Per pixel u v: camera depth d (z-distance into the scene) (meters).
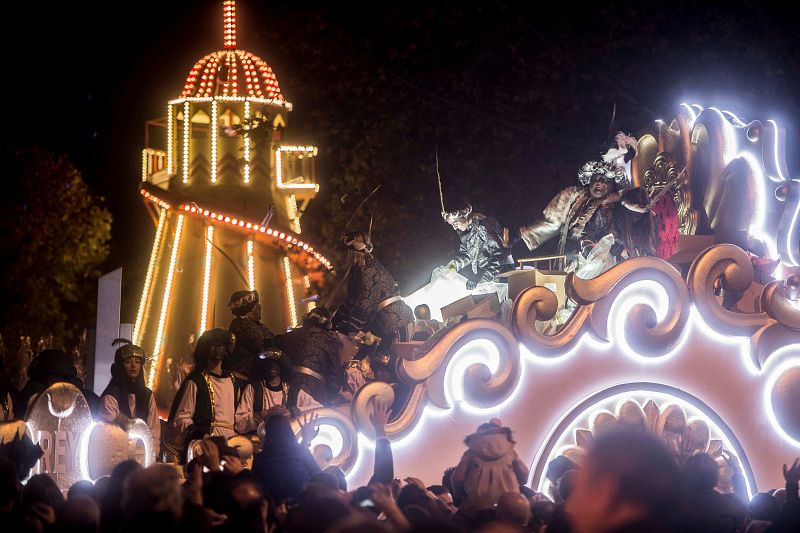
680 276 16.27
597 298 15.95
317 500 6.42
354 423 15.16
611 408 15.98
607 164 18.12
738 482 15.81
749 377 16.50
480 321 15.62
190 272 30.67
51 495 9.18
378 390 15.25
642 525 4.41
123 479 8.45
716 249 16.42
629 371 16.09
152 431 15.38
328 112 29.05
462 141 28.33
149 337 30.58
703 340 16.41
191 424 14.82
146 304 31.16
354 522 4.91
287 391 15.64
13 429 13.08
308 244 29.23
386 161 28.48
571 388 15.89
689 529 6.38
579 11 28.52
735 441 16.30
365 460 15.19
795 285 16.91
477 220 18.94
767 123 18.30
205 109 31.48
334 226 28.80
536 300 15.80
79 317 56.00
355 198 28.70
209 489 9.02
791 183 18.00
